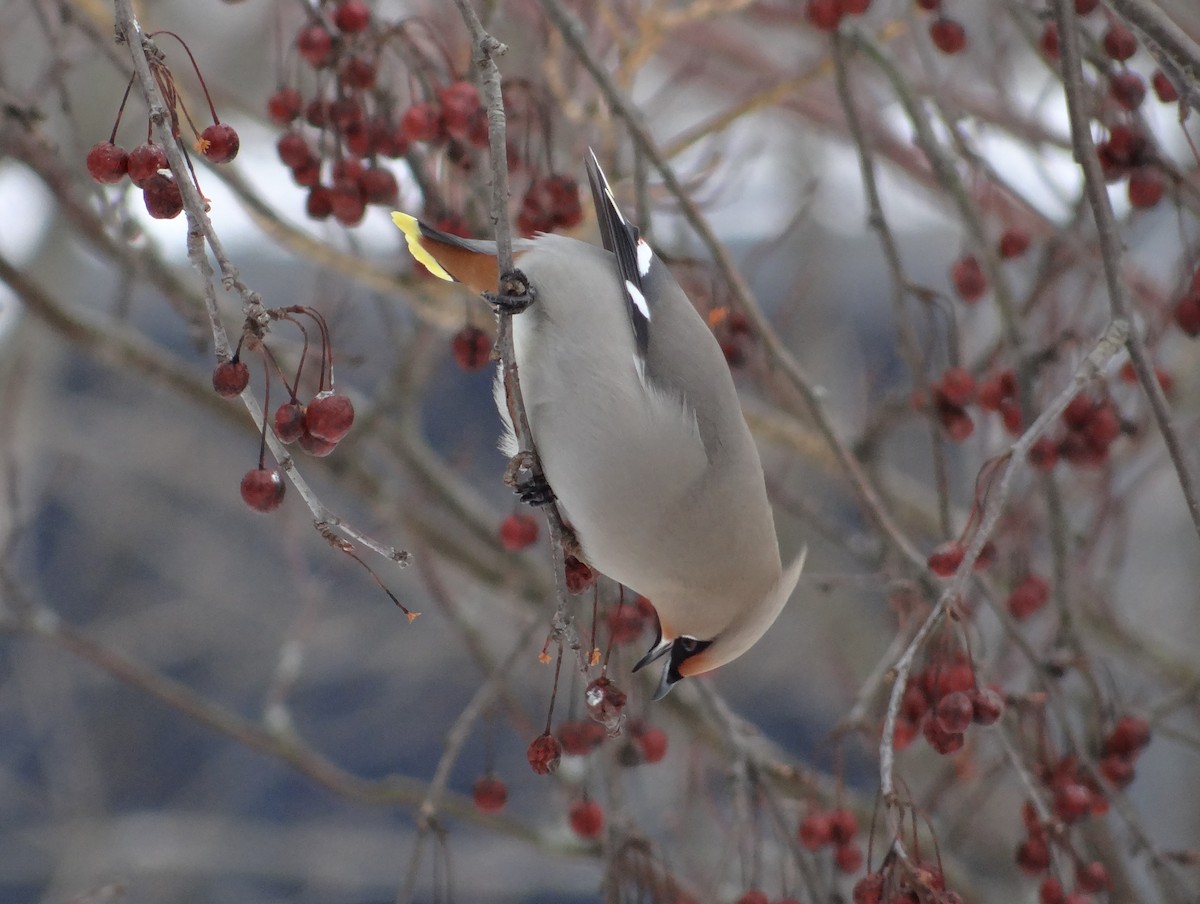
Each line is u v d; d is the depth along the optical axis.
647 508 7.40
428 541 12.98
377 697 23.47
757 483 7.71
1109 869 9.09
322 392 6.28
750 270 11.50
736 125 14.99
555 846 11.35
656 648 8.22
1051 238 10.85
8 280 11.67
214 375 5.81
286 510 12.94
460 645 21.39
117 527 22.94
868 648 16.36
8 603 11.84
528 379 7.59
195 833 20.45
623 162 12.79
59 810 21.27
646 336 7.66
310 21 9.08
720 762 12.34
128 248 10.67
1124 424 9.07
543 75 10.66
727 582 7.62
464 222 9.45
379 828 23.19
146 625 22.69
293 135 9.16
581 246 8.08
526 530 9.42
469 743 22.95
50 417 20.02
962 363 11.21
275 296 18.28
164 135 5.70
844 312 18.59
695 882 11.48
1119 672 14.39
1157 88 9.06
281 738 11.66
